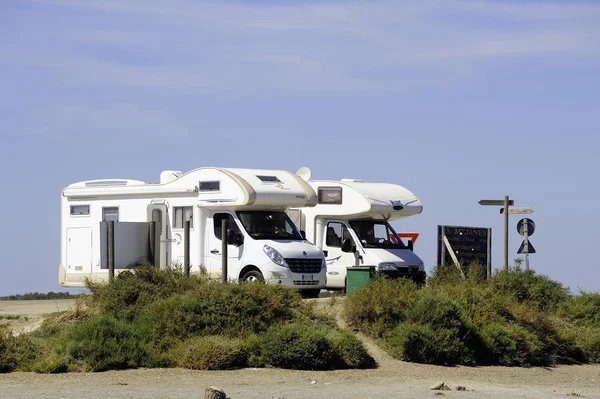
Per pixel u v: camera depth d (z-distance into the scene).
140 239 66.75
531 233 83.88
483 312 65.62
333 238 84.81
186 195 77.12
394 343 59.78
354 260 83.00
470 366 60.34
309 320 60.28
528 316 68.12
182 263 76.75
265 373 52.34
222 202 75.31
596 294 77.62
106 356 52.41
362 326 62.66
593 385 56.28
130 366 52.75
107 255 65.38
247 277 73.75
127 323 57.72
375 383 50.88
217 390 41.25
